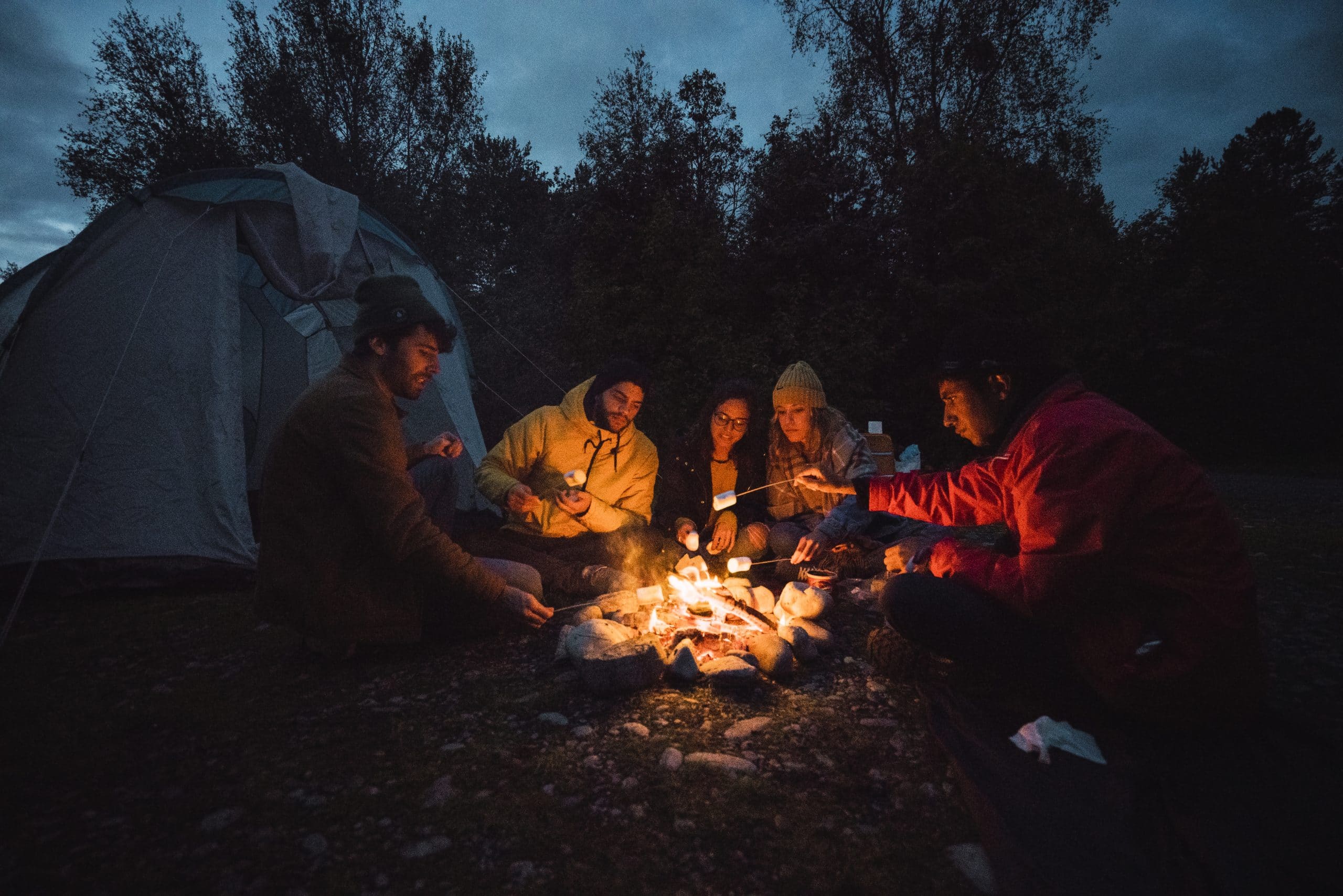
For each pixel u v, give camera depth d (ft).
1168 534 5.09
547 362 36.01
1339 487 30.55
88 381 11.45
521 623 8.14
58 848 4.57
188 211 12.91
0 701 6.91
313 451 7.29
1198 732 5.33
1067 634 5.75
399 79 47.67
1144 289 52.44
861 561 11.39
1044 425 5.59
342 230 14.25
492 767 5.63
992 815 4.67
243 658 8.14
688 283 28.14
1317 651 8.18
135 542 11.13
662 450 26.40
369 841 4.69
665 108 36.11
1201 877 4.01
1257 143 78.43
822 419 11.66
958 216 29.84
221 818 4.91
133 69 42.39
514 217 55.72
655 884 4.28
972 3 36.99
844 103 38.11
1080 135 37.47
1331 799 4.58
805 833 4.78
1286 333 58.34
